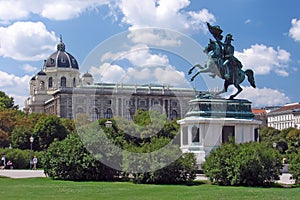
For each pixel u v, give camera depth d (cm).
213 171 3188
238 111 4188
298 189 2834
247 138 4150
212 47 4053
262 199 2278
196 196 2422
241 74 4253
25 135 10150
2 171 5181
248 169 3109
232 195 2466
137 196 2442
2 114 11675
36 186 3056
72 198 2362
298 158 3294
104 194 2550
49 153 3669
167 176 3219
